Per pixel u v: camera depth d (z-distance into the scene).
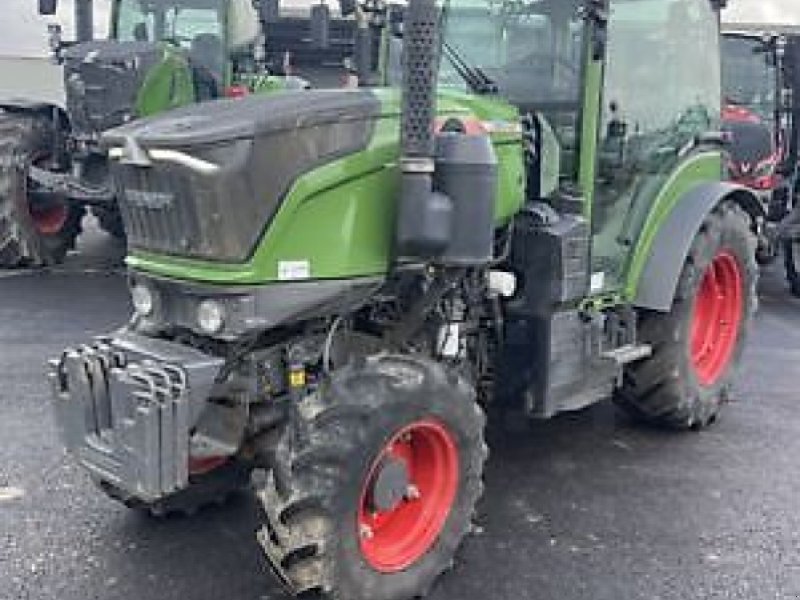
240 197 3.19
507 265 4.12
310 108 3.33
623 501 4.32
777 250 9.45
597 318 4.39
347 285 3.46
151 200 3.33
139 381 3.15
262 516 3.29
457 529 3.60
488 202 3.45
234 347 3.40
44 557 3.71
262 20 7.27
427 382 3.40
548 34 4.30
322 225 3.37
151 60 8.52
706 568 3.76
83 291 8.05
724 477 4.61
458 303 3.86
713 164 5.31
